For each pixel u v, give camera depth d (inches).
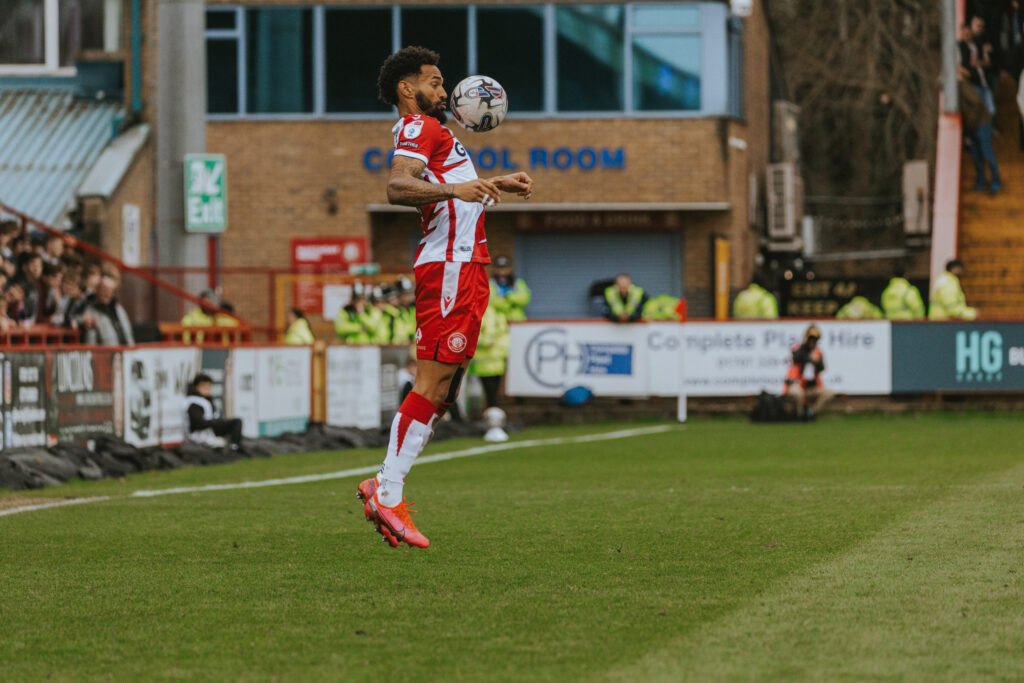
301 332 2198.6
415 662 526.9
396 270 3100.4
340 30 3075.8
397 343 2231.8
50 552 816.3
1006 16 3026.6
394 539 723.4
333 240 3075.8
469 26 3075.8
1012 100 3100.4
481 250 729.6
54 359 1419.8
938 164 2893.7
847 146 4672.7
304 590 681.6
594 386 2377.0
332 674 510.0
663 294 3120.1
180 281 2079.2
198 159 1733.5
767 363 2362.2
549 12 3068.4
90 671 520.7
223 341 2149.4
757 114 3481.8
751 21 3395.7
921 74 4028.1
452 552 802.2
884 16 4015.8
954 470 1332.4
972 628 572.4
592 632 575.5
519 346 2384.4
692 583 686.5
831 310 3543.3
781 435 1941.4
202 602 652.7
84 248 1988.2
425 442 727.1
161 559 785.6
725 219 3112.7
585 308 3129.9
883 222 4768.7
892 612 605.9
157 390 1615.4
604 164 3073.3
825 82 4269.2
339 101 3080.7
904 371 2380.7
